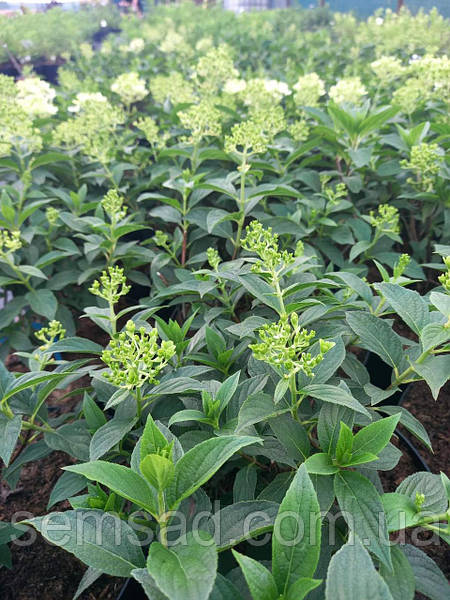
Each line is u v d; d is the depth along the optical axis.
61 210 4.69
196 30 15.42
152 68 10.80
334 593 1.06
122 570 1.31
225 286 2.92
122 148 5.04
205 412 1.77
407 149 4.20
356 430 2.88
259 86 5.21
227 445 1.26
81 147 4.67
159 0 20.75
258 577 1.11
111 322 2.37
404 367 1.95
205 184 3.47
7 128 4.17
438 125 4.15
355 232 3.76
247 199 3.45
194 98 5.89
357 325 1.97
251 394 1.71
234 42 13.30
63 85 8.91
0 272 3.95
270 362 1.58
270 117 4.28
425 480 1.54
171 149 4.23
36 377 1.97
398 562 1.39
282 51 12.12
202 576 1.10
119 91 6.07
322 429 1.59
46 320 4.17
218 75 6.06
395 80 7.72
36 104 5.29
